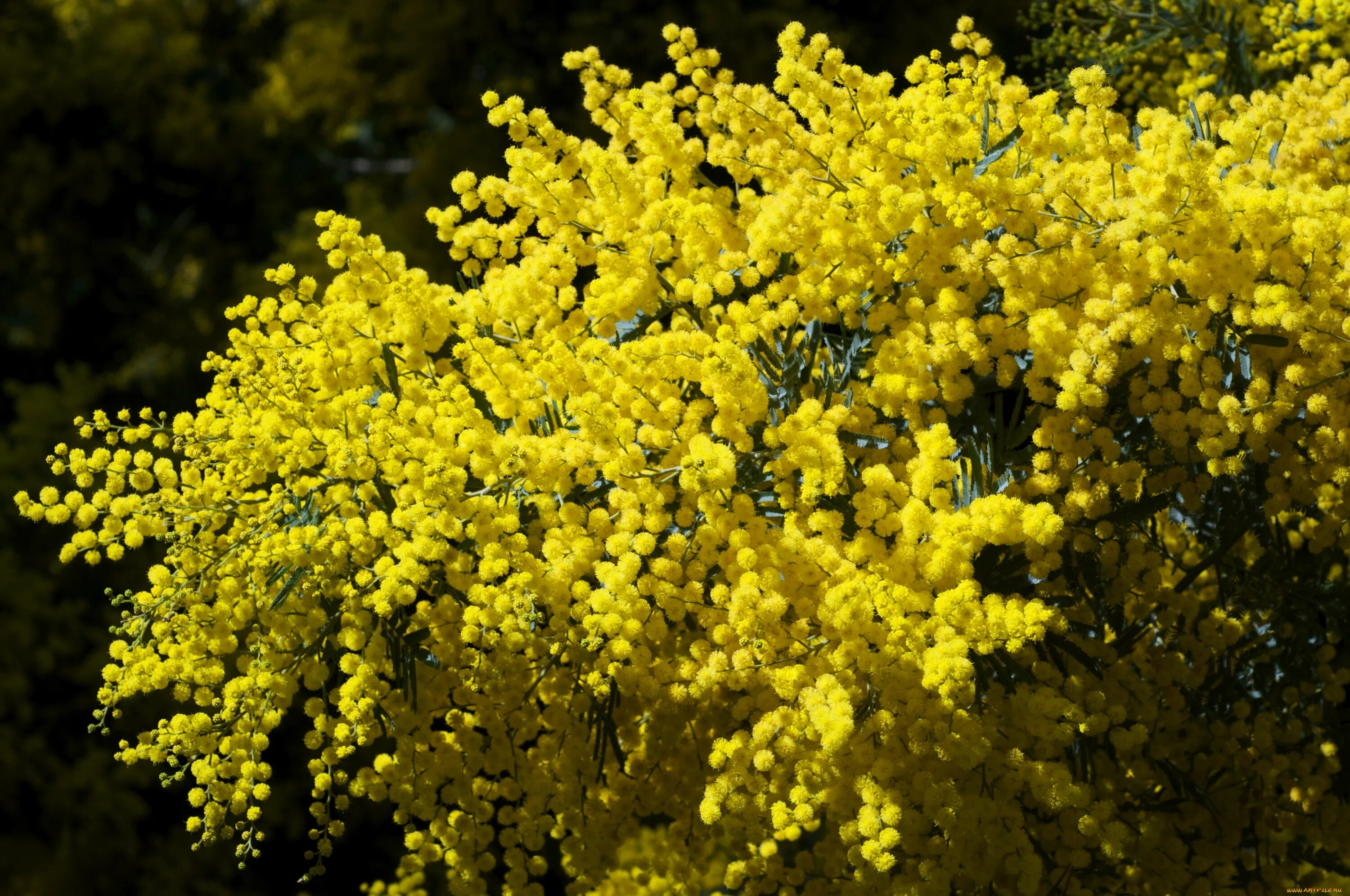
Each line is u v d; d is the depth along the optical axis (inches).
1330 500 55.7
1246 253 53.0
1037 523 51.6
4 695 92.5
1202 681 55.8
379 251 54.3
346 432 53.7
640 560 52.5
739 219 54.9
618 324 55.5
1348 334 52.5
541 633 54.7
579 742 54.9
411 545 52.6
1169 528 56.7
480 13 127.5
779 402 54.3
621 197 54.7
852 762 52.5
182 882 97.0
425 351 54.4
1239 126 54.1
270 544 53.4
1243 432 53.9
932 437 52.5
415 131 170.7
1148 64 66.4
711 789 52.4
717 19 113.8
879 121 54.3
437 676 54.6
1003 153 54.4
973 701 52.4
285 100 147.6
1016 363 53.9
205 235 153.3
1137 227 52.6
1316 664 56.3
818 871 55.9
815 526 52.7
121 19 142.9
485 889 54.5
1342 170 54.9
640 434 53.0
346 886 101.0
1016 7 110.9
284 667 53.8
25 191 133.2
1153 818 55.1
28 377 141.4
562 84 127.7
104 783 94.5
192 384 143.1
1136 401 53.9
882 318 53.9
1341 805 56.3
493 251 55.3
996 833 52.3
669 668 53.7
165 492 53.5
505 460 53.2
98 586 100.0
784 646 53.2
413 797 54.2
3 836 94.8
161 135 140.6
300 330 54.1
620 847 56.3
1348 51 61.9
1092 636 54.2
